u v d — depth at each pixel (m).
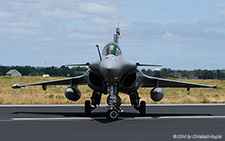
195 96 104.94
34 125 41.62
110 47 48.97
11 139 32.88
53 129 38.59
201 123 43.88
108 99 46.56
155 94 51.72
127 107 68.69
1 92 115.31
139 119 47.94
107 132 36.69
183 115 53.28
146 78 53.12
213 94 119.00
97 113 56.44
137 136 34.41
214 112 58.06
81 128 39.41
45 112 57.41
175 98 93.38
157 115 53.44
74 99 53.28
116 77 43.88
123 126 41.00
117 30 68.06
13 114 53.84
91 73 49.97
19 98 86.31
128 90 50.94
